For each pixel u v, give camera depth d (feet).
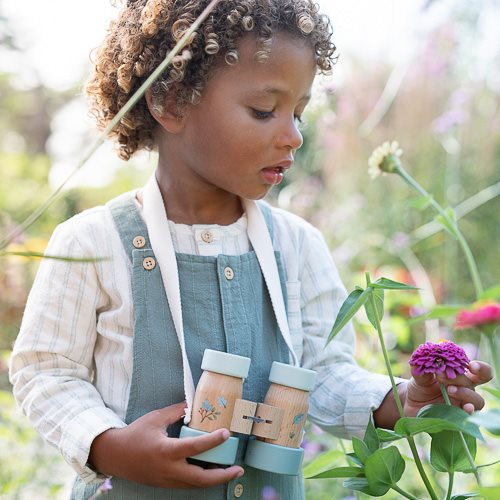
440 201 14.55
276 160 4.99
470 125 14.80
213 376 4.65
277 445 4.73
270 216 5.54
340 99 15.44
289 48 4.94
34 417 4.91
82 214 5.25
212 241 5.21
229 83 4.96
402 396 5.07
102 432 4.67
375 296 4.60
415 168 14.99
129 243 5.08
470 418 3.93
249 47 4.94
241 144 4.94
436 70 14.96
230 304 5.07
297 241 5.56
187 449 4.44
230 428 4.64
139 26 5.41
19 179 19.22
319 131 15.03
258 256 5.26
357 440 4.54
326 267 5.65
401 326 8.96
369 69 15.60
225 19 4.96
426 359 4.55
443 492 6.95
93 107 5.96
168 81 5.16
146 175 20.56
